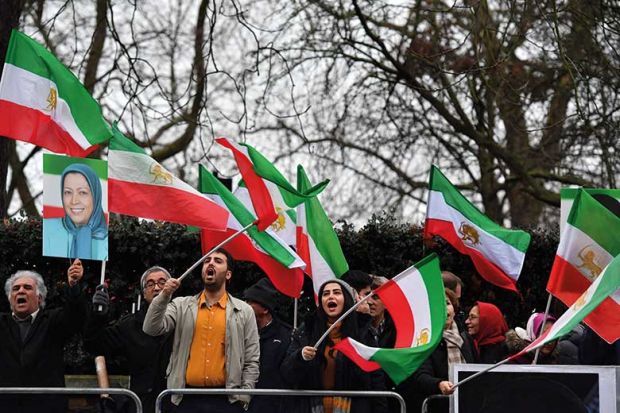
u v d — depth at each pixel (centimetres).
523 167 2470
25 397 1133
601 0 2003
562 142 2586
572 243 1263
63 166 1179
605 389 1180
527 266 1678
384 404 1191
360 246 1655
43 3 2433
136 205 1274
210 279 1205
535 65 2452
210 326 1203
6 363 1166
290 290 1355
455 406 1180
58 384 1176
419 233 1662
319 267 1389
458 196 1440
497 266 1428
